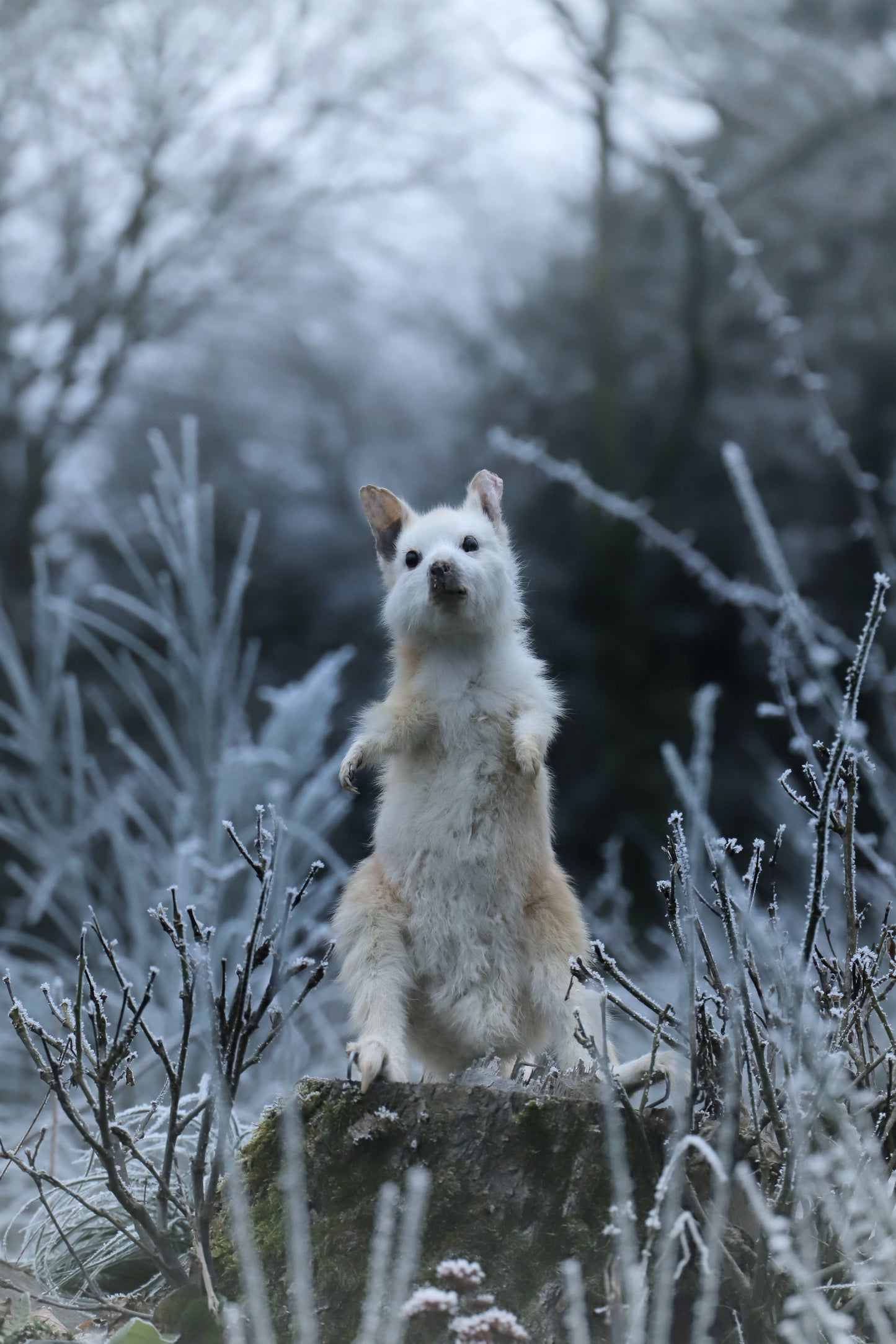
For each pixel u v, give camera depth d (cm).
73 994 729
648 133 1889
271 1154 390
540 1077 437
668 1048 478
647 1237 333
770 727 2261
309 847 792
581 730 2286
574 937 448
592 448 2347
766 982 425
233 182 2133
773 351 2309
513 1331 328
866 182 2234
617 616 2308
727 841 362
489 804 452
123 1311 397
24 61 1975
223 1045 377
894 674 738
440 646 474
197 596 861
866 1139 355
